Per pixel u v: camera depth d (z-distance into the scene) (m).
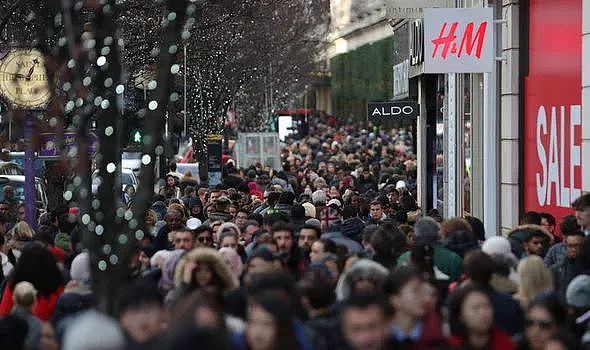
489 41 36.88
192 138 80.00
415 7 50.53
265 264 20.92
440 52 36.88
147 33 45.34
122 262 20.08
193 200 42.94
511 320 18.52
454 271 23.31
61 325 18.28
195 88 77.19
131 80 45.91
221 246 25.53
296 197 57.16
